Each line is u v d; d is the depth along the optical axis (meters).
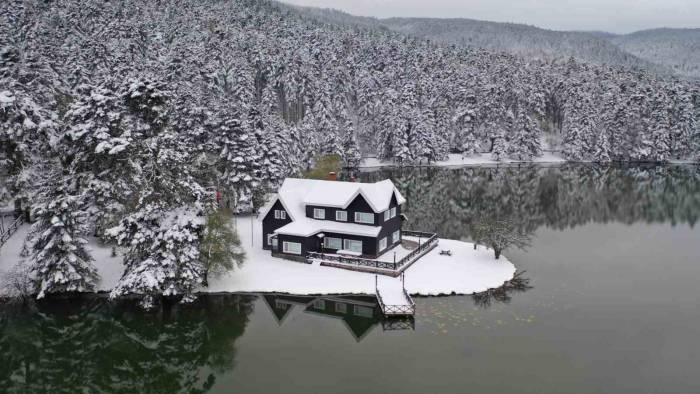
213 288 41.22
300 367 29.73
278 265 45.69
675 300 39.09
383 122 124.81
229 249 42.00
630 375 28.12
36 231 38.03
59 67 70.94
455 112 136.75
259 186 61.28
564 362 29.58
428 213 72.06
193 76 88.44
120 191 40.66
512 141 130.75
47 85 55.78
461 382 27.50
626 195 87.31
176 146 43.81
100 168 40.72
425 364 29.59
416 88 140.00
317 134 110.94
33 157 44.03
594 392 26.45
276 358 30.98
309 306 38.97
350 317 36.88
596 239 58.19
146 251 38.31
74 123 40.50
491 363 29.53
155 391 29.86
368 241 46.47
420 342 32.47
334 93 131.12
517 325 34.59
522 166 123.19
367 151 132.88
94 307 38.75
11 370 32.53
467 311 37.03
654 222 67.50
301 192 51.44
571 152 129.75
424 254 48.72
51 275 37.88
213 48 122.88
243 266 45.12
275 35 174.12
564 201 81.81
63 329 36.88
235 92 104.06
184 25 146.25
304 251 46.34
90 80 74.56
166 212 39.72
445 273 43.81
